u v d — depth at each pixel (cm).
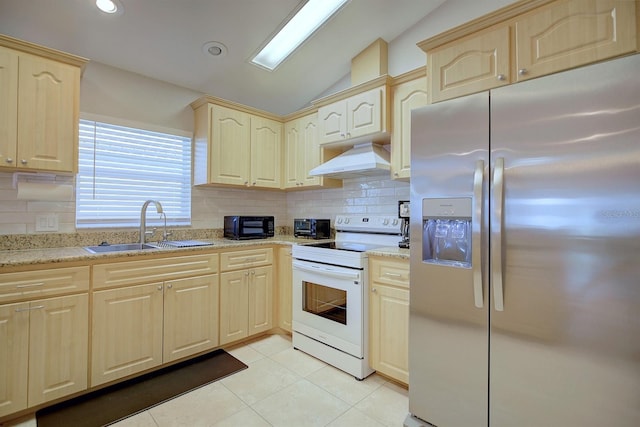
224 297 256
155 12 215
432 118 166
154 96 279
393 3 240
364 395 199
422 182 169
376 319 216
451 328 158
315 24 251
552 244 129
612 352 118
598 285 120
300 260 264
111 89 257
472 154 152
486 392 147
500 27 162
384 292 212
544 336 132
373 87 248
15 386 168
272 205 366
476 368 150
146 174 276
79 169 242
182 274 231
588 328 122
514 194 138
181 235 294
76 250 216
